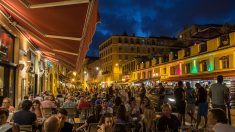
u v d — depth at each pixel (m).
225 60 30.53
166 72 47.00
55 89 35.91
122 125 7.26
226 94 10.48
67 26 6.48
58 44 9.44
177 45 66.19
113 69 97.88
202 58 35.19
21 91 14.46
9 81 12.66
